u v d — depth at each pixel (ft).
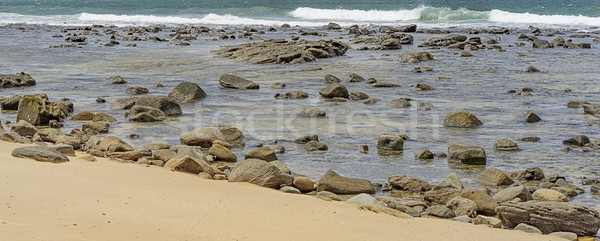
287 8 260.83
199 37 149.89
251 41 138.62
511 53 112.68
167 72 89.10
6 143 39.65
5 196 25.66
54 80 79.97
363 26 182.70
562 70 90.27
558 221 28.81
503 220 29.96
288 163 41.73
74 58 105.50
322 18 219.00
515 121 56.03
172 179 32.48
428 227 26.68
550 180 38.22
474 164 42.27
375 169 40.60
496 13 194.80
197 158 36.86
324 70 91.61
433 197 33.76
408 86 76.02
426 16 203.31
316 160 42.63
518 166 41.81
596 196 35.22
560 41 125.29
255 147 45.96
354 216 27.55
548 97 68.59
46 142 43.96
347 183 35.27
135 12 250.78
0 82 73.26
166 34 158.10
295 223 25.61
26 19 220.84
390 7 255.91
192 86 67.31
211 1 291.38
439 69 91.91
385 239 24.20
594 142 47.32
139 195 28.22
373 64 98.07
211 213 26.07
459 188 34.30
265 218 26.04
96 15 223.51
